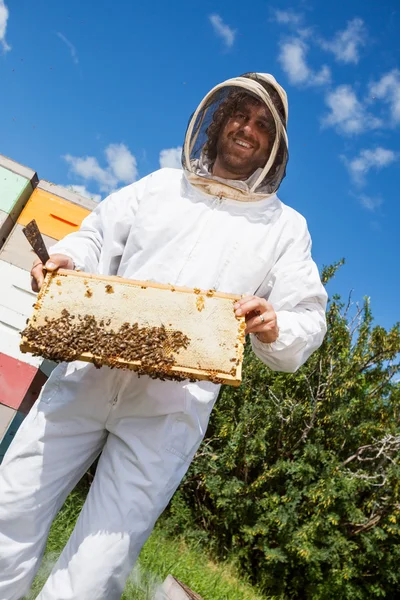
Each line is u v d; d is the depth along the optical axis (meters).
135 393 2.00
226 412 8.80
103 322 1.76
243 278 2.16
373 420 8.77
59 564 1.91
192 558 6.38
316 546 7.84
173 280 2.11
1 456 4.18
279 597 7.62
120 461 1.94
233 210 2.22
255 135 2.20
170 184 2.26
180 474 2.04
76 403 2.00
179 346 1.74
